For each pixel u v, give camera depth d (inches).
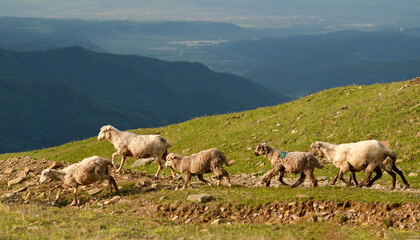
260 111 1489.9
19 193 752.3
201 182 749.3
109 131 799.1
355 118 1120.8
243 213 574.2
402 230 464.8
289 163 661.3
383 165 639.1
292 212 561.0
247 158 1072.2
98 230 495.8
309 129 1155.9
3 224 514.0
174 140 1461.6
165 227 520.1
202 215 577.6
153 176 807.7
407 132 945.5
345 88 1421.0
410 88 1176.2
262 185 740.7
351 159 641.0
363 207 535.5
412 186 671.8
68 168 695.7
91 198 709.9
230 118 1509.6
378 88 1301.7
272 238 458.3
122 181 762.2
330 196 572.7
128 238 457.1
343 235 469.4
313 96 1439.5
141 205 641.0
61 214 596.4
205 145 1305.4
